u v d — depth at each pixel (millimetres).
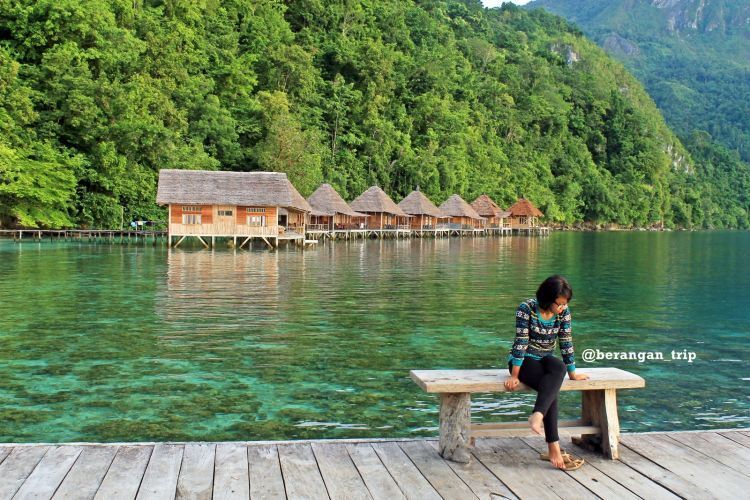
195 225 36969
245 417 7789
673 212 134250
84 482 4898
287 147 58125
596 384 5613
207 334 12555
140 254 33031
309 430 7383
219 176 37625
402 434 7281
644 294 20406
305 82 72812
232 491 4797
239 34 74312
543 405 5336
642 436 6184
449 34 117750
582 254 42250
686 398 8844
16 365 10102
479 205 75500
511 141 107875
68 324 13453
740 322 15039
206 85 60812
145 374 9633
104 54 48219
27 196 40281
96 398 8469
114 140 45688
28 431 7254
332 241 49875
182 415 7836
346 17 91875
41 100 43719
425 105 89188
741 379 9883
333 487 4910
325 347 11570
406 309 16047
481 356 11031
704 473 5273
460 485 5000
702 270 30031
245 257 32094
